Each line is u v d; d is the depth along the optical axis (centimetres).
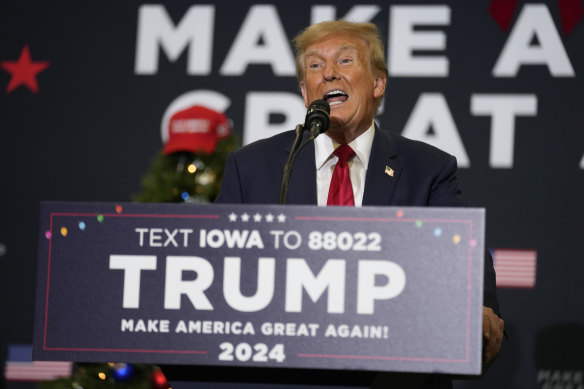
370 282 273
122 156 848
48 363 820
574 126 785
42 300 284
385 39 821
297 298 275
